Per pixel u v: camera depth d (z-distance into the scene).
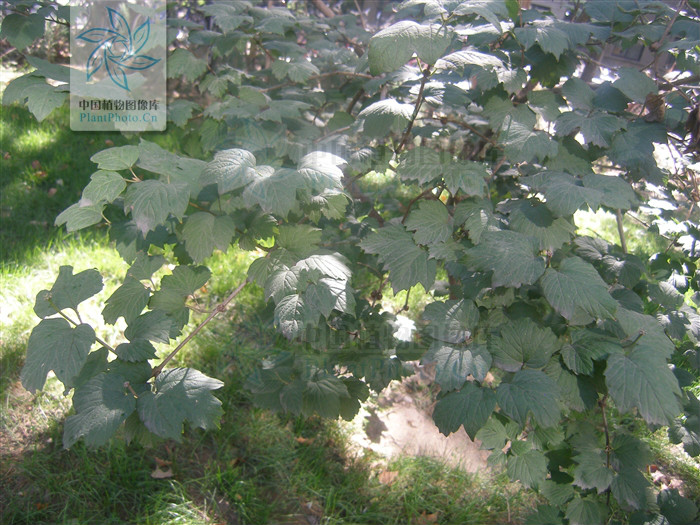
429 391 2.86
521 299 1.71
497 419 1.63
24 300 3.04
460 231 1.82
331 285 1.53
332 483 2.35
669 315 2.00
